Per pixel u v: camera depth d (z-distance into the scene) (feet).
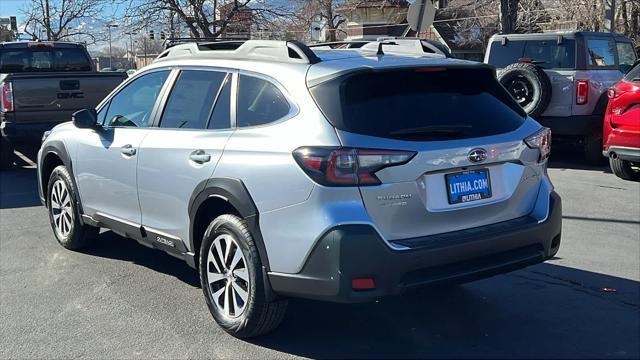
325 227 11.85
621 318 14.99
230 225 13.70
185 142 15.23
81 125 18.24
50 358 13.43
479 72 14.48
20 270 19.27
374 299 11.89
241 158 13.53
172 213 15.64
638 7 72.08
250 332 13.79
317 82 12.81
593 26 66.59
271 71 13.92
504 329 14.43
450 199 12.80
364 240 11.73
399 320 15.05
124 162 17.19
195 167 14.67
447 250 12.34
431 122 12.98
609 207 26.73
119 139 17.60
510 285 17.25
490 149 13.28
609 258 19.70
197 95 15.74
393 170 12.11
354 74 12.66
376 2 105.91
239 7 73.15
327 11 112.37
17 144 34.32
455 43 105.81
